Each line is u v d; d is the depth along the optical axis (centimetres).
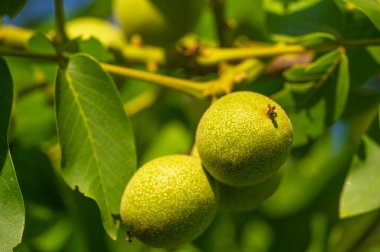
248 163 43
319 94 49
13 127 56
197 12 59
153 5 58
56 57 46
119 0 60
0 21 46
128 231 44
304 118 50
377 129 48
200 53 53
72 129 45
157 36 59
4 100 43
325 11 54
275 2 57
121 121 45
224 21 56
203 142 43
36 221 56
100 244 58
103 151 45
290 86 49
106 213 45
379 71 50
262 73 54
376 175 48
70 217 58
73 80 46
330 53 48
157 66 55
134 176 44
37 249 59
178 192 43
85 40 50
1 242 41
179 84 48
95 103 45
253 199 47
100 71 45
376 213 60
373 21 45
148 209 43
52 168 56
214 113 43
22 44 57
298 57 55
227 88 48
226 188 46
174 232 43
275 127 42
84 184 45
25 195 55
